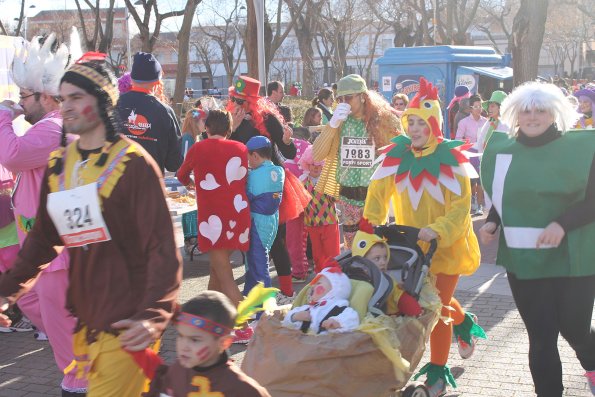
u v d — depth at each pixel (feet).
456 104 55.06
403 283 15.20
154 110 22.34
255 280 23.09
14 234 21.18
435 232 15.96
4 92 30.30
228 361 10.49
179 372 10.46
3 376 19.34
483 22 203.21
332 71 193.67
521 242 14.76
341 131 23.73
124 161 10.95
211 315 10.06
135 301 11.08
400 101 38.45
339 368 12.92
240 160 21.93
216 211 21.79
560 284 14.79
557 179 14.47
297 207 24.48
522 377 18.66
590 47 243.19
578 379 18.34
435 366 17.25
